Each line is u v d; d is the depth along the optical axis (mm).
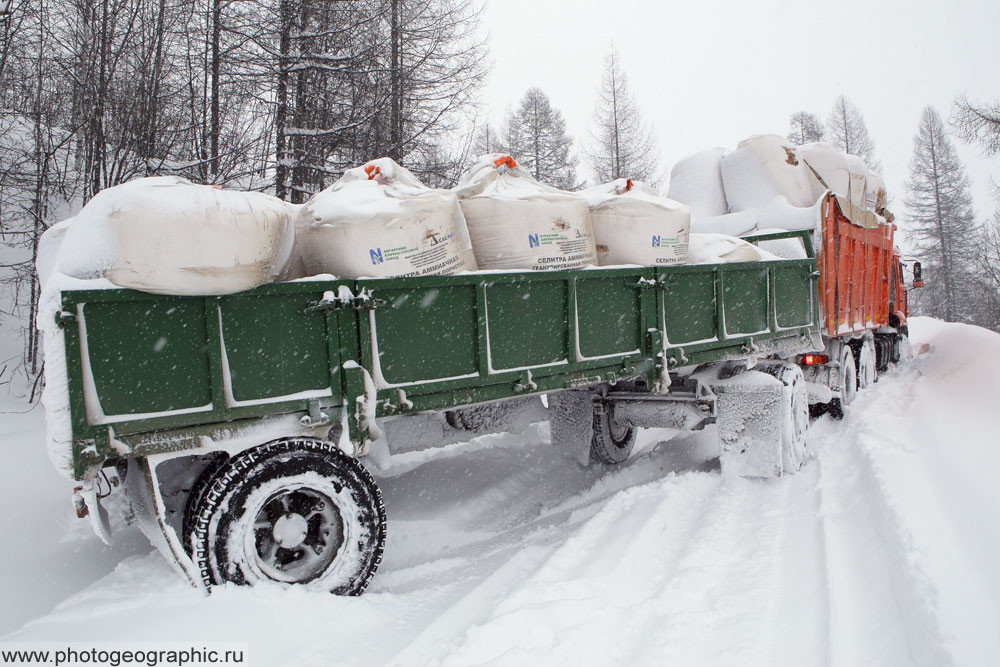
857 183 9148
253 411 3000
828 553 3605
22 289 11258
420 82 13516
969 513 3754
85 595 3170
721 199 8508
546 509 5266
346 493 3334
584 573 3301
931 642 2459
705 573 3391
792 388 5566
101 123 9180
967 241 47281
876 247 9992
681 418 5617
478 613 3068
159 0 10305
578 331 4234
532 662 2461
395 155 12898
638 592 3197
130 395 2725
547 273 4004
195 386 2883
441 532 4707
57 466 2566
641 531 3908
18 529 4250
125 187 2797
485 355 3738
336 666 2633
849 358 8664
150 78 9812
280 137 11641
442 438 4812
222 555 3006
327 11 12180
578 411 5918
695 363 5066
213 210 2779
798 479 5320
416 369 3494
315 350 3193
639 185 5258
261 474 3070
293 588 3125
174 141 10031
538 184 4547
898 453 5258
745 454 5449
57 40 10008
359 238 3400
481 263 4188
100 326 2662
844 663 2484
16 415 7324
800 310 6543
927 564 3070
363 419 3227
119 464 3258
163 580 3195
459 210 3941
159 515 2877
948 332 17609
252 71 11695
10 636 2746
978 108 16422
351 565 3348
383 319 3371
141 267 2652
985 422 6379
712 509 4609
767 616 2895
